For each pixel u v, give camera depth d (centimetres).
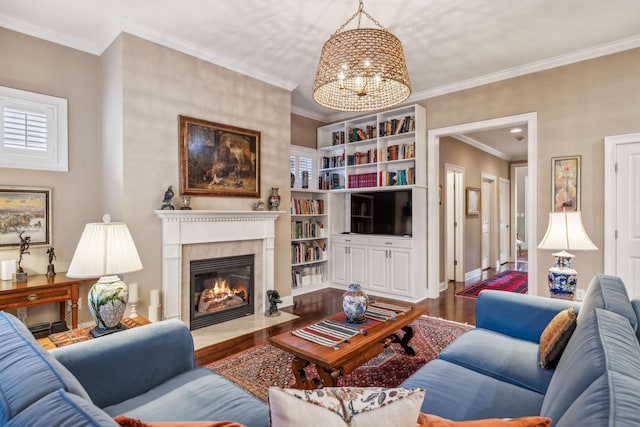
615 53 339
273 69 400
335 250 542
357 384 233
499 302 224
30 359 97
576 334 136
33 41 305
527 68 386
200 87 354
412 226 457
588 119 353
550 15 288
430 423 75
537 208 381
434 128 462
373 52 207
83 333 197
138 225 308
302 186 547
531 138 385
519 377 160
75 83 328
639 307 164
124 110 301
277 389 79
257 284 403
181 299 335
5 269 279
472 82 426
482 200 734
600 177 346
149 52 317
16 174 296
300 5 275
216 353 288
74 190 327
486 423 72
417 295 456
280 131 436
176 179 335
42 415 68
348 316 240
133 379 154
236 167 383
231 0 269
